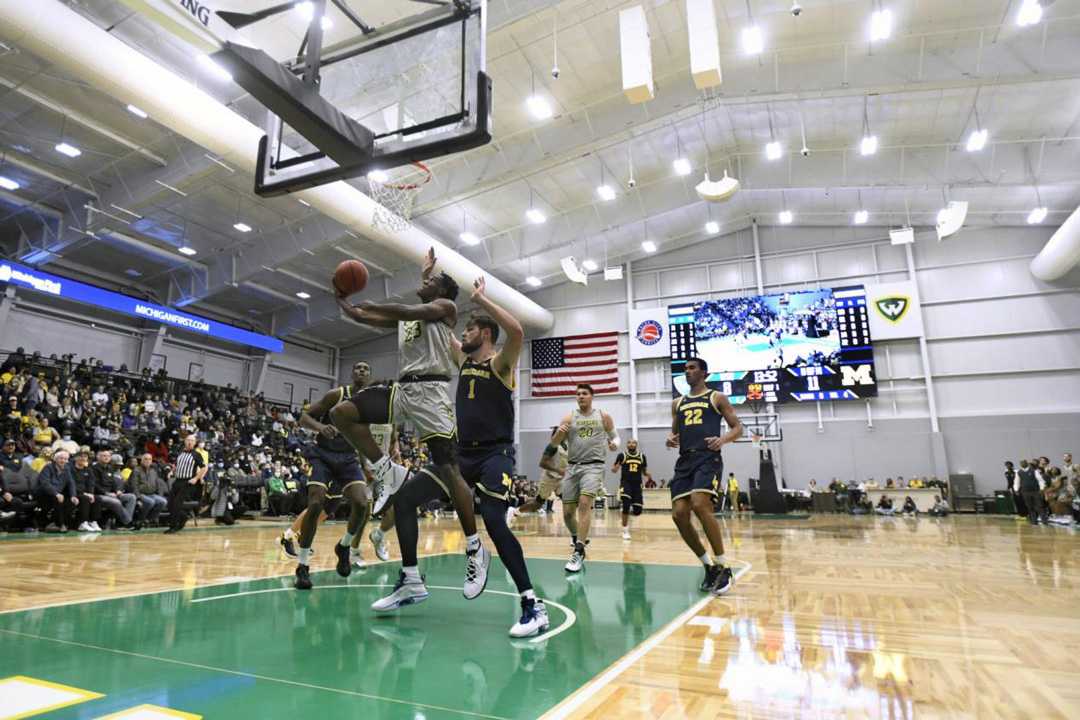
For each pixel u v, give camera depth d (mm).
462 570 4773
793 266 19781
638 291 21375
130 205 13133
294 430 19078
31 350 15695
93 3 8898
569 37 11328
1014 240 17688
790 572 4719
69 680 1914
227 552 6051
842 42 11758
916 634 2613
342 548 4129
